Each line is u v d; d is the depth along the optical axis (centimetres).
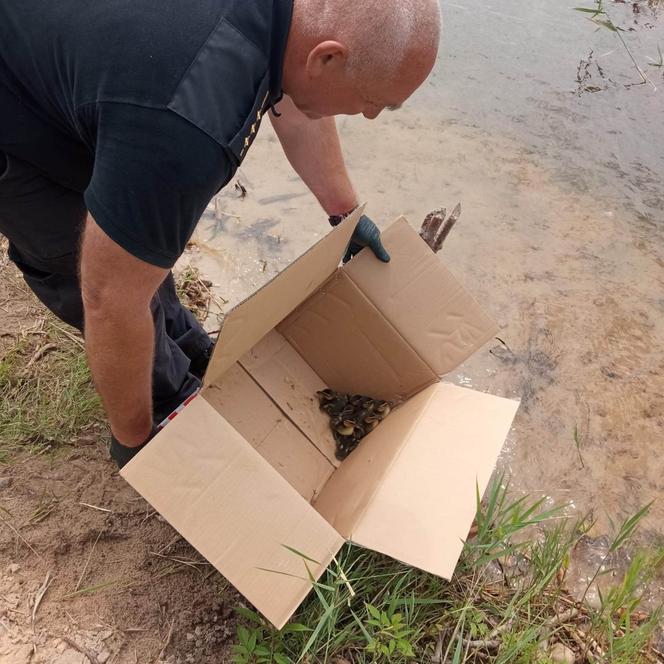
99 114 130
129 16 129
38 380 249
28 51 140
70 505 218
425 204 357
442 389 213
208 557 156
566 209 367
